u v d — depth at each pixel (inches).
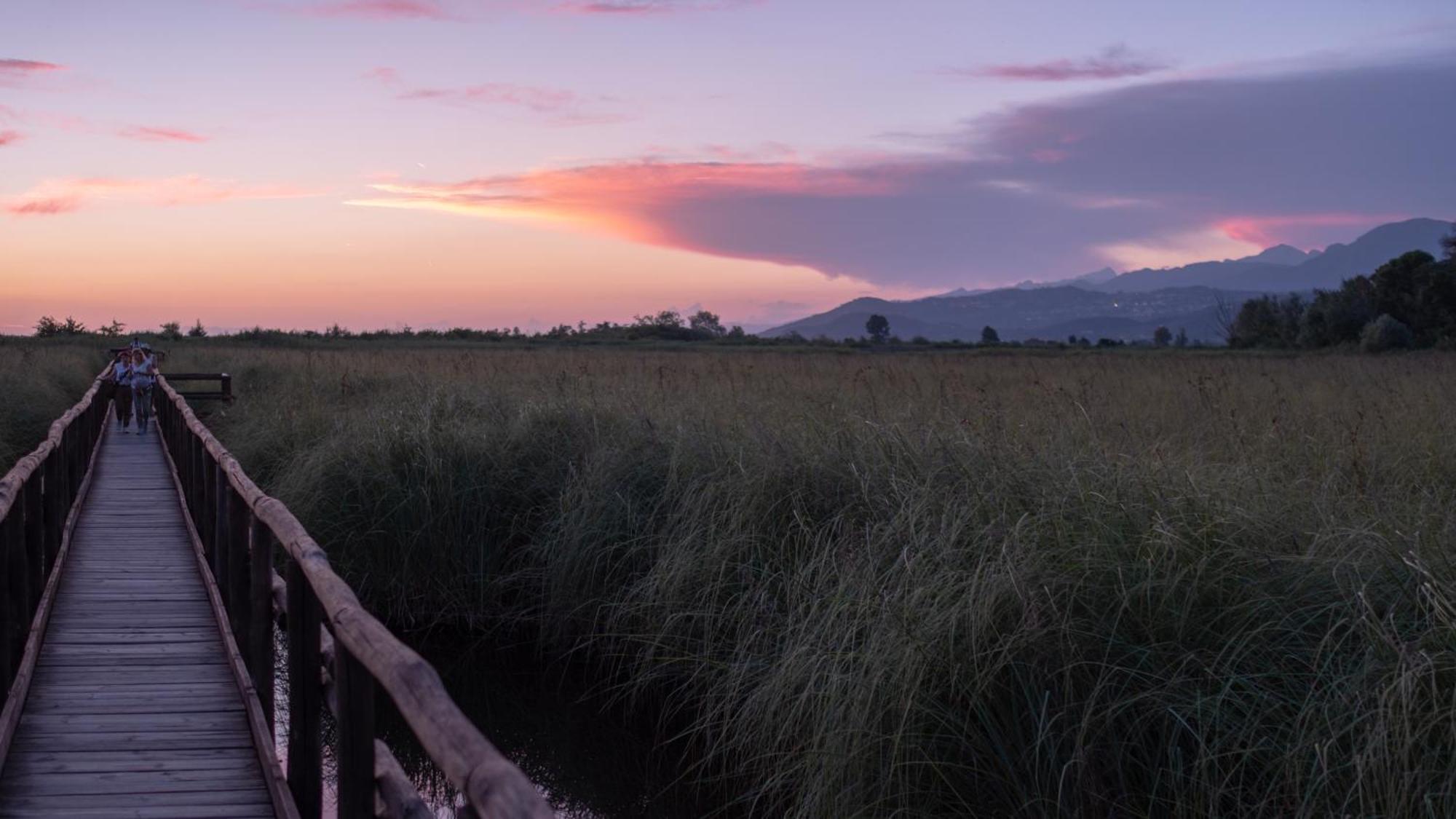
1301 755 158.7
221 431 644.7
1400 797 142.6
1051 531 220.7
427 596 379.9
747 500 299.9
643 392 508.4
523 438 417.4
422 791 253.0
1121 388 585.6
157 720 205.9
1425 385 539.8
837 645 211.9
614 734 286.8
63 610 286.7
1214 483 242.8
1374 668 160.2
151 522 418.3
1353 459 296.0
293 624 157.0
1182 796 167.8
